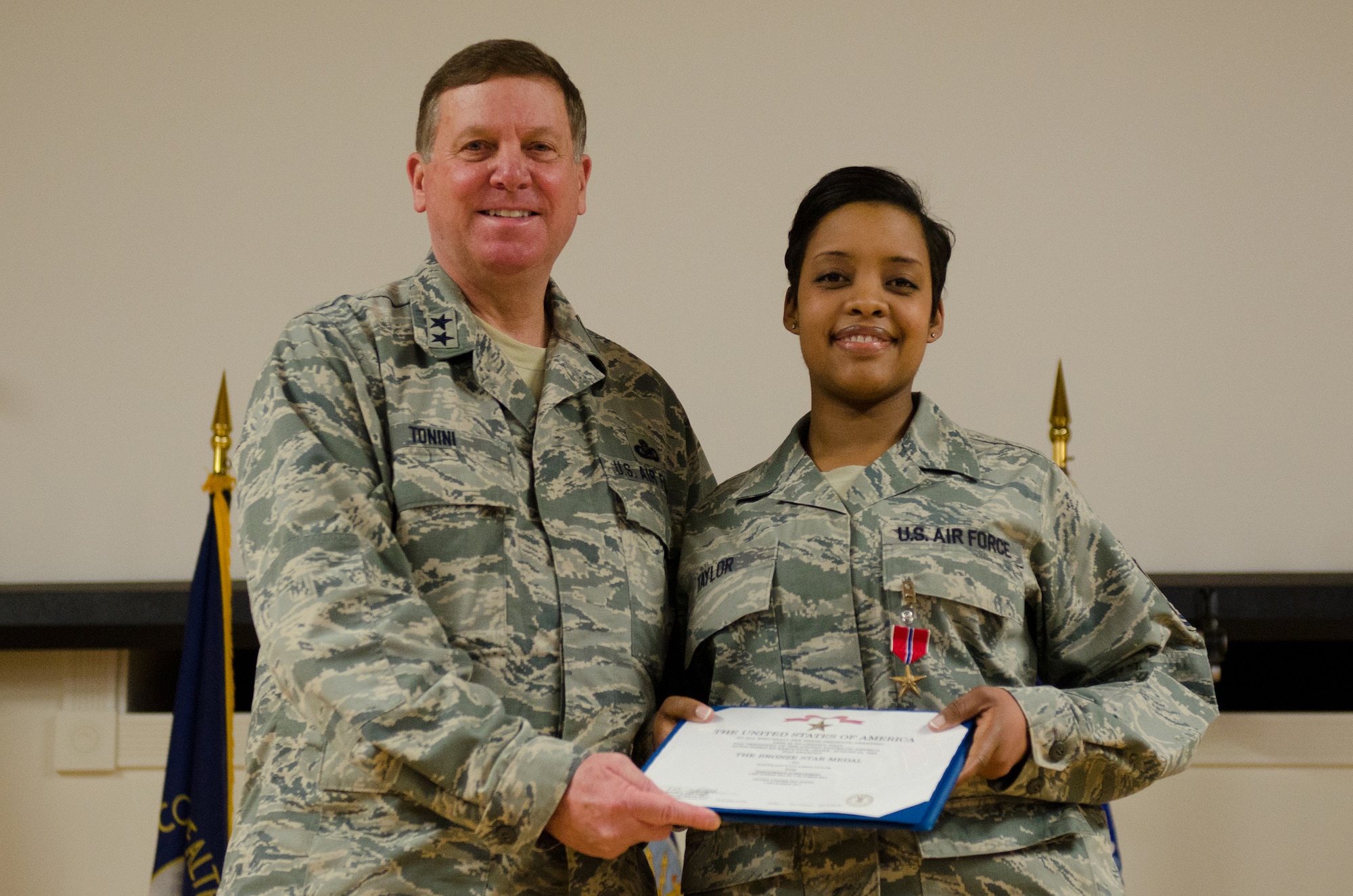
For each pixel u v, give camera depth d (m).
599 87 4.21
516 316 1.68
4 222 4.04
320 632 1.29
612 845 1.21
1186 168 4.06
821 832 1.37
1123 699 1.38
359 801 1.34
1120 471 3.93
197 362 4.00
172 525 3.91
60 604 3.46
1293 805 3.37
